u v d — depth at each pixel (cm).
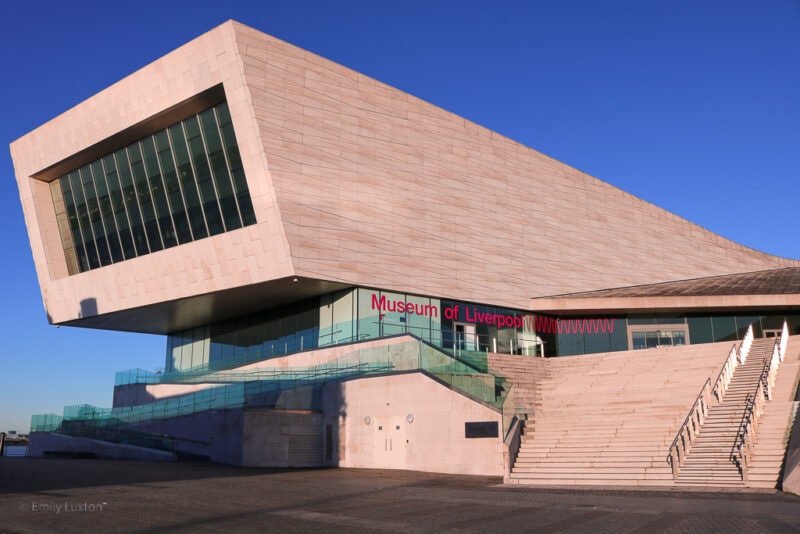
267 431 2544
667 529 994
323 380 2792
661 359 3016
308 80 3097
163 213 3447
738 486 1559
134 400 4153
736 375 2353
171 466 2409
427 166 3503
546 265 3966
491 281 3669
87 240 3878
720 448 1753
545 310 3856
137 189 3538
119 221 3675
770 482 1534
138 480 1850
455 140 3669
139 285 3597
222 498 1453
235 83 2917
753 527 991
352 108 3244
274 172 2922
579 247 4178
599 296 3888
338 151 3150
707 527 1002
